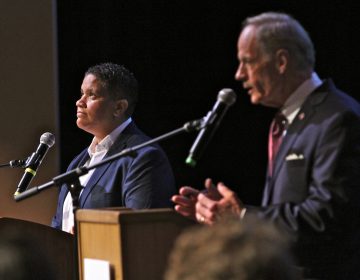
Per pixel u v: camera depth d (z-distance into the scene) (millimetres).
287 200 4727
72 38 10695
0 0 9531
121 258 4969
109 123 7453
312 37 9516
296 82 4879
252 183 10320
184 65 10695
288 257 2346
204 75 10578
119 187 7031
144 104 10859
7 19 9547
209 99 10562
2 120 9453
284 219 4559
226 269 2230
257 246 2270
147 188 6863
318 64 9492
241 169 10383
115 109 7480
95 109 7422
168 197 7020
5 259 3129
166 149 10781
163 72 10805
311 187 4625
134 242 5016
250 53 4867
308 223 4520
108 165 7141
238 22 10266
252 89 4945
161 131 10828
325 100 4762
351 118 4645
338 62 9383
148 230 5059
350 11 9281
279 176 4812
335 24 9383
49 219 9586
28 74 9625
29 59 9641
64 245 6469
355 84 9273
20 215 9469
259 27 4879
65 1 10672
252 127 10297
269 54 4840
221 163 10492
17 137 9508
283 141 4836
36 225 6383
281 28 4863
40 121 9656
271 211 4609
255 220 2518
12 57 9539
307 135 4719
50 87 9742
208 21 10508
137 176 6930
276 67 4848
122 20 10852
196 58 10609
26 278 3135
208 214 4566
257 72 4863
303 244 4586
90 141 10648
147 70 10828
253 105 10281
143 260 5039
